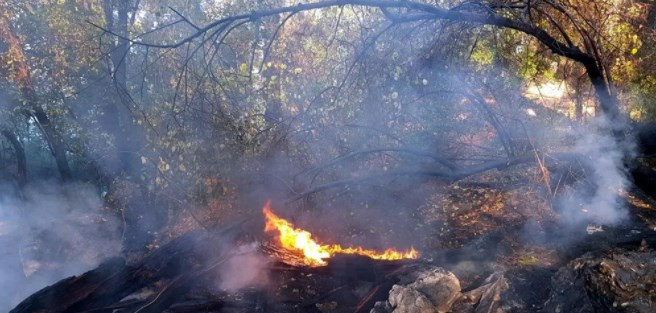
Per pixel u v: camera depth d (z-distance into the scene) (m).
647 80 7.24
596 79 5.90
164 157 8.51
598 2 6.44
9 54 11.66
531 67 7.08
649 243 6.27
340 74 8.09
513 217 8.21
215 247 7.36
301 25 8.95
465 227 8.37
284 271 6.36
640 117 7.25
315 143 8.74
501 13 5.77
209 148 8.09
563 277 4.83
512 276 5.57
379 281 5.95
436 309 4.77
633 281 4.35
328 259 7.00
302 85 8.43
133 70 10.85
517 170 9.45
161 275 6.51
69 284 6.22
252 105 8.23
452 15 5.40
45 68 12.48
